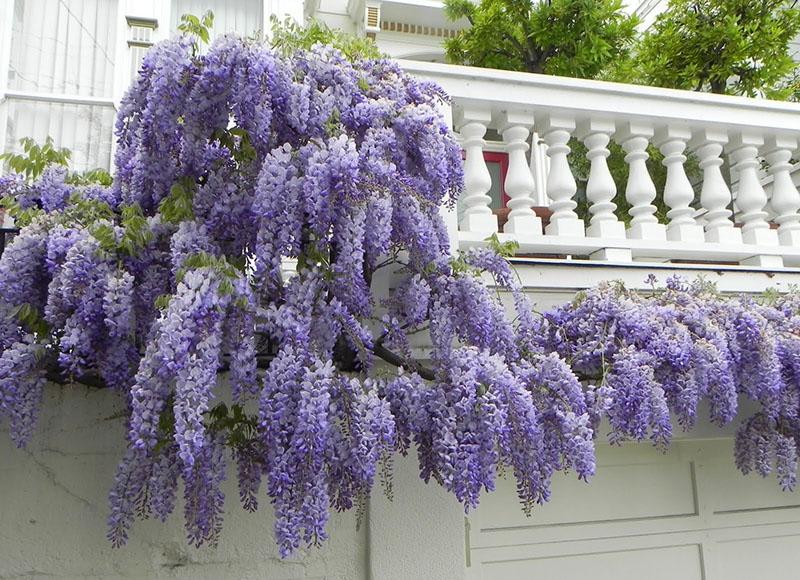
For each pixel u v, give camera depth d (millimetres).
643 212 3186
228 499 2193
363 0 6270
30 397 1764
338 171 1732
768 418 2648
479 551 2750
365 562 2277
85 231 1810
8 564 2033
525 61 5656
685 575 2990
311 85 1946
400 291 2156
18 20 4676
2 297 1799
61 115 4645
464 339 2104
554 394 2043
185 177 1975
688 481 3090
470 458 1733
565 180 3049
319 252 1814
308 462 1589
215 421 1830
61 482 2105
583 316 2471
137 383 1532
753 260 3268
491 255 2342
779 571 3119
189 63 1831
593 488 2953
